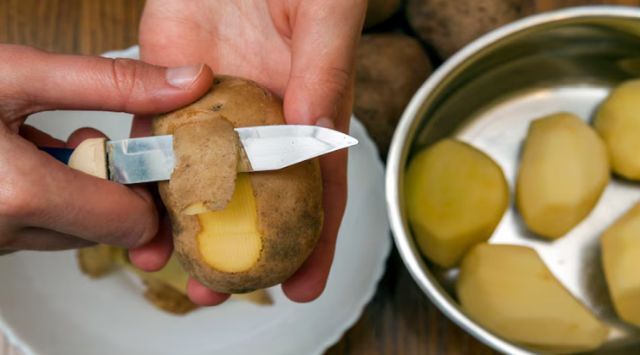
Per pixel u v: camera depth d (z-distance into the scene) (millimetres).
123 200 431
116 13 627
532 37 551
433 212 542
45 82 437
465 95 578
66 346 555
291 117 444
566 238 570
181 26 519
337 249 564
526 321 530
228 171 414
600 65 584
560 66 586
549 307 530
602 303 557
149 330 566
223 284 434
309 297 480
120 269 577
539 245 570
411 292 580
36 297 558
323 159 477
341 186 486
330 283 559
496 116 597
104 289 572
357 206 569
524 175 563
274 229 425
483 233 549
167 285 567
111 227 435
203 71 434
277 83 512
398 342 575
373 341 575
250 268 429
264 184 425
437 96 544
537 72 588
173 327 567
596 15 537
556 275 564
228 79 449
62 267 570
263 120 435
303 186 429
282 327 558
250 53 513
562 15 538
